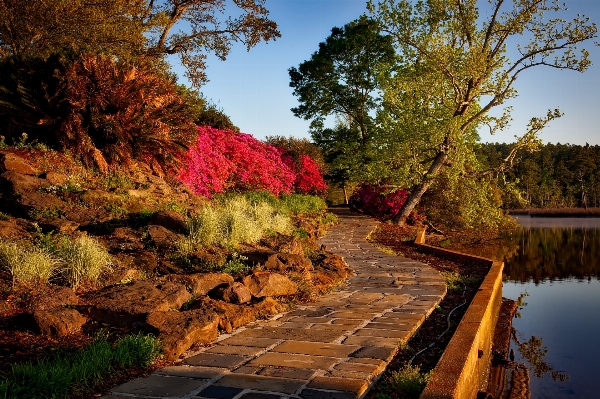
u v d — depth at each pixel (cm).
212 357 452
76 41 1473
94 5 1491
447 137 1972
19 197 799
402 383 397
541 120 1833
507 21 1878
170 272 669
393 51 2619
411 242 1584
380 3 2020
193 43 2264
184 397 352
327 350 477
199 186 1353
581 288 1371
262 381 388
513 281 1495
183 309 559
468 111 2066
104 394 356
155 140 1099
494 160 7375
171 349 442
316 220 1758
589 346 832
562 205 8394
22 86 971
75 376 361
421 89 2034
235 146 1750
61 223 732
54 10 1366
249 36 2295
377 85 2656
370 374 407
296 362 438
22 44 1420
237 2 2252
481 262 1176
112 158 1043
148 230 766
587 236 3136
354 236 1636
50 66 1019
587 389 636
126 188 991
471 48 1894
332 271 920
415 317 624
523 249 2292
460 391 392
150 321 471
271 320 608
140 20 1803
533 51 1855
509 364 733
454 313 693
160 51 2000
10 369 364
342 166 2533
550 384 654
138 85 1068
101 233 784
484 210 2045
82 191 886
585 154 8825
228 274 669
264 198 1596
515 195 1939
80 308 506
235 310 586
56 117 1006
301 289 746
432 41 1917
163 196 1049
